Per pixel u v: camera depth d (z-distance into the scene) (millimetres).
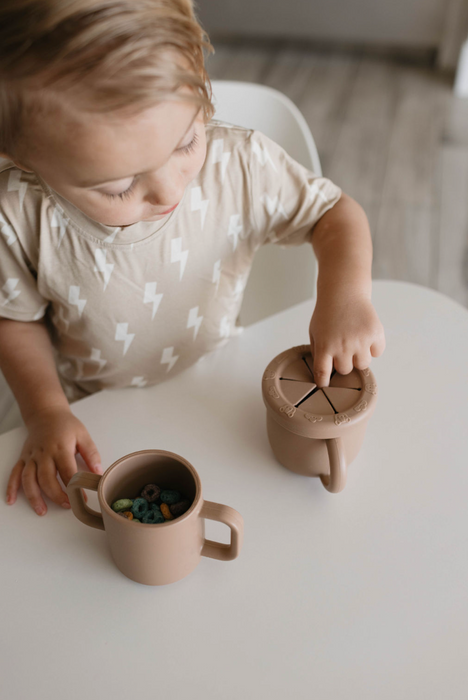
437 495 562
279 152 739
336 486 520
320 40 3215
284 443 543
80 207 502
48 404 652
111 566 520
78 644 470
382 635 469
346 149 2467
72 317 735
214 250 747
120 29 398
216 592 497
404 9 2938
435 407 645
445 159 2422
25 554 529
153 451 498
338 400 528
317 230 740
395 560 514
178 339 790
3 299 711
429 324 746
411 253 1971
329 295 625
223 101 1004
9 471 610
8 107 427
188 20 444
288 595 493
